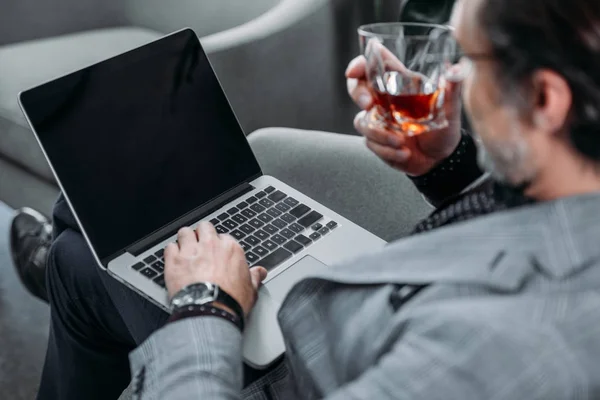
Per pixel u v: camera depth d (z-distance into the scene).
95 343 1.27
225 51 1.78
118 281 1.11
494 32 0.64
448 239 0.69
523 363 0.57
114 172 1.04
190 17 2.18
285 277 1.01
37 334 1.77
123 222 1.03
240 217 1.10
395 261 0.71
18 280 1.92
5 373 1.67
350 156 1.32
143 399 0.78
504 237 0.65
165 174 1.08
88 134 1.04
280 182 1.17
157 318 1.07
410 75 0.94
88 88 1.05
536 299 0.59
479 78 0.67
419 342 0.62
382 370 0.63
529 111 0.64
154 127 1.09
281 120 1.96
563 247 0.62
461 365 0.59
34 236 1.62
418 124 0.97
